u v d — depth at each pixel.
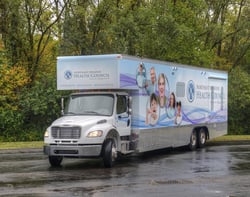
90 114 16.94
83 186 12.16
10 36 31.05
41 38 31.78
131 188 11.86
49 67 32.56
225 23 37.75
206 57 29.50
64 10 31.27
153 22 26.39
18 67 29.83
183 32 26.61
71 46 31.36
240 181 12.95
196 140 23.00
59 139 15.84
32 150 21.94
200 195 10.94
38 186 12.19
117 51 27.62
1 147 22.12
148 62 18.83
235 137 29.22
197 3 29.50
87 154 15.61
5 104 28.61
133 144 17.95
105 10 30.92
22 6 30.50
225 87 26.19
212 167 15.95
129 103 17.70
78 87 17.48
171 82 20.59
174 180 13.13
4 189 11.76
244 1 36.81
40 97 28.73
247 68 39.81
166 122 20.14
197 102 22.94
